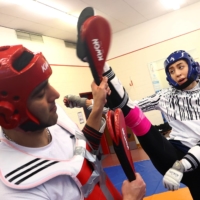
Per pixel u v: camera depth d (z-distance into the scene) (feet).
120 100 3.35
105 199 2.47
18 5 10.73
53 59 15.23
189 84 4.52
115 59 19.25
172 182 3.70
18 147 2.22
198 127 4.30
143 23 18.04
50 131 2.67
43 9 11.71
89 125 2.89
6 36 12.24
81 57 2.18
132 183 2.39
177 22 17.10
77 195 2.22
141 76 18.58
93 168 2.53
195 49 16.83
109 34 2.15
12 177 1.96
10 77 1.89
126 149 2.42
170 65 4.70
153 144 3.93
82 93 17.19
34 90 2.00
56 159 2.26
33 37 14.05
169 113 4.72
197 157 3.90
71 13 13.00
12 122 2.02
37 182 1.96
